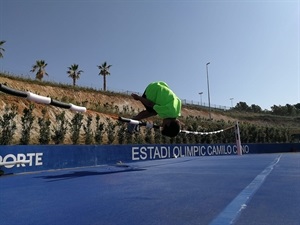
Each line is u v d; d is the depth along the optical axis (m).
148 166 10.00
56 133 22.45
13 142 20.67
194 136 37.22
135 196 3.69
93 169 9.43
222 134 41.78
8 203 3.41
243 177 5.47
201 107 71.19
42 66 55.94
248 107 119.44
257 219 2.45
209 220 2.45
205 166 8.80
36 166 9.43
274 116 88.19
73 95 43.53
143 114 5.75
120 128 28.66
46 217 2.69
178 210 2.84
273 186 4.23
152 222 2.43
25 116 20.91
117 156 14.08
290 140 57.81
